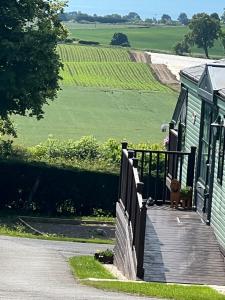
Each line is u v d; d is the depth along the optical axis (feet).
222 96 57.41
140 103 331.98
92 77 409.90
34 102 125.18
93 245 80.43
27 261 54.54
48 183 110.22
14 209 110.52
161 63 470.80
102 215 110.52
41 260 56.24
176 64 470.80
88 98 338.13
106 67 445.37
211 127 62.54
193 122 70.08
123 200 63.93
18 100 125.18
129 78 414.41
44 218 103.19
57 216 108.58
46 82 126.00
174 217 63.05
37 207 110.83
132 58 483.51
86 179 110.22
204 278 50.93
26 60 120.88
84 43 578.66
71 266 55.21
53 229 97.66
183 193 67.00
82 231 97.40
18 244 67.72
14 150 124.67
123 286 42.42
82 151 122.01
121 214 63.21
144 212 49.93
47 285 41.96
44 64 121.08
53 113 287.69
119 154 119.75
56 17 131.64
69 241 82.28
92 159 118.83
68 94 347.15
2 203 110.83
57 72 124.47
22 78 120.26
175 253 54.44
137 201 52.60
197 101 68.59
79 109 303.07
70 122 265.13
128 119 282.77
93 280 46.29
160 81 407.85
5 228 91.04
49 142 125.59
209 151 63.00
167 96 358.23
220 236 56.18
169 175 72.95
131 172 58.85
